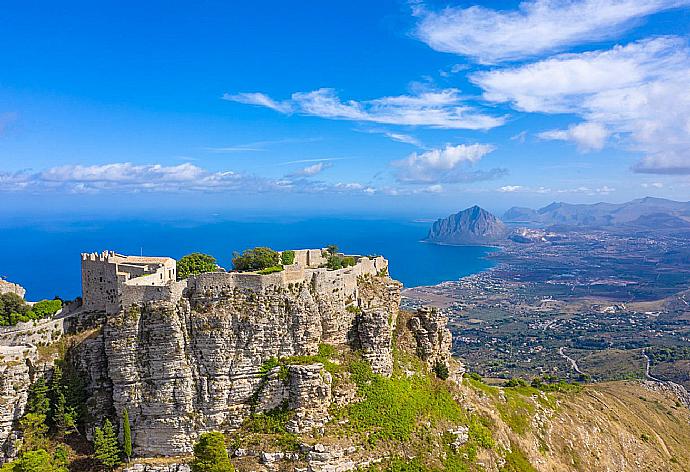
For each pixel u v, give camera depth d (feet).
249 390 291.17
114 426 286.05
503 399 443.32
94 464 276.21
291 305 298.35
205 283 294.66
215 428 284.61
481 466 321.11
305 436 280.10
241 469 268.62
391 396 315.78
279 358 296.51
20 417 280.31
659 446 531.50
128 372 283.18
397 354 355.77
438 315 380.99
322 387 290.56
